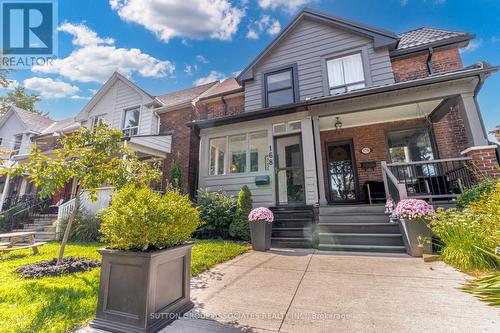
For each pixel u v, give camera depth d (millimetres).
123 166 3932
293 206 6305
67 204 7406
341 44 7852
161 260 2064
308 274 3283
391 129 7297
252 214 5246
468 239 3154
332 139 7926
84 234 6363
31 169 3289
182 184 8734
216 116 9758
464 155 5359
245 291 2703
